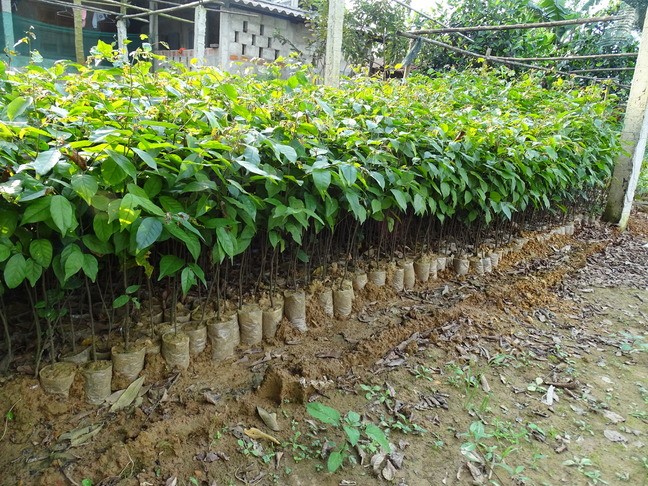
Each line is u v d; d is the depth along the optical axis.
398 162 2.67
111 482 1.55
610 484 1.73
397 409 2.02
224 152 1.77
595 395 2.29
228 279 2.57
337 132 2.29
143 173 1.62
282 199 2.14
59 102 1.87
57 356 1.89
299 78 2.73
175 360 2.01
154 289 2.34
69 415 1.77
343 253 3.05
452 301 3.08
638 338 2.91
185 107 1.91
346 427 1.78
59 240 1.71
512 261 4.05
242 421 1.87
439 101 4.04
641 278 4.14
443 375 2.31
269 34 7.69
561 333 2.94
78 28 6.70
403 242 3.31
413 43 7.32
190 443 1.74
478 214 3.47
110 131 1.52
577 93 6.04
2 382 1.77
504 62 8.20
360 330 2.60
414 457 1.78
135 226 1.58
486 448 1.85
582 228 5.52
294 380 2.02
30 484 1.51
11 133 1.47
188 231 1.72
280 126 2.05
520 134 3.67
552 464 1.81
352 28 7.05
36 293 1.83
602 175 5.14
